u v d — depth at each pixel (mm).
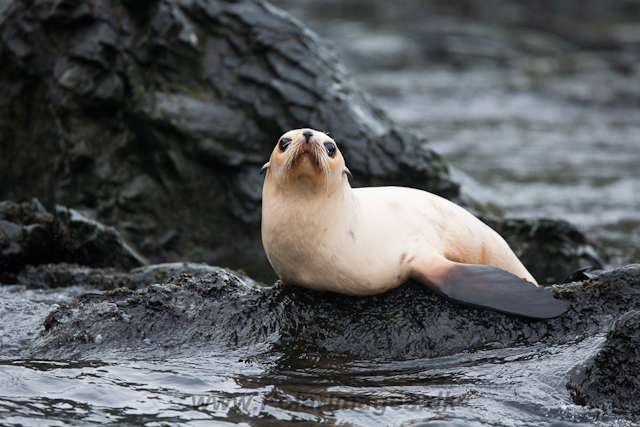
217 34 35750
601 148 65750
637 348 15453
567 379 15656
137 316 18797
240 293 19297
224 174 35375
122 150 34312
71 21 34250
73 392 15609
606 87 97812
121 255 27094
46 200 34719
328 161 16969
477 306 17219
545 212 42906
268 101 35469
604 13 164125
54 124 34406
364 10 154625
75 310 19406
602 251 33938
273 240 17938
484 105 94312
